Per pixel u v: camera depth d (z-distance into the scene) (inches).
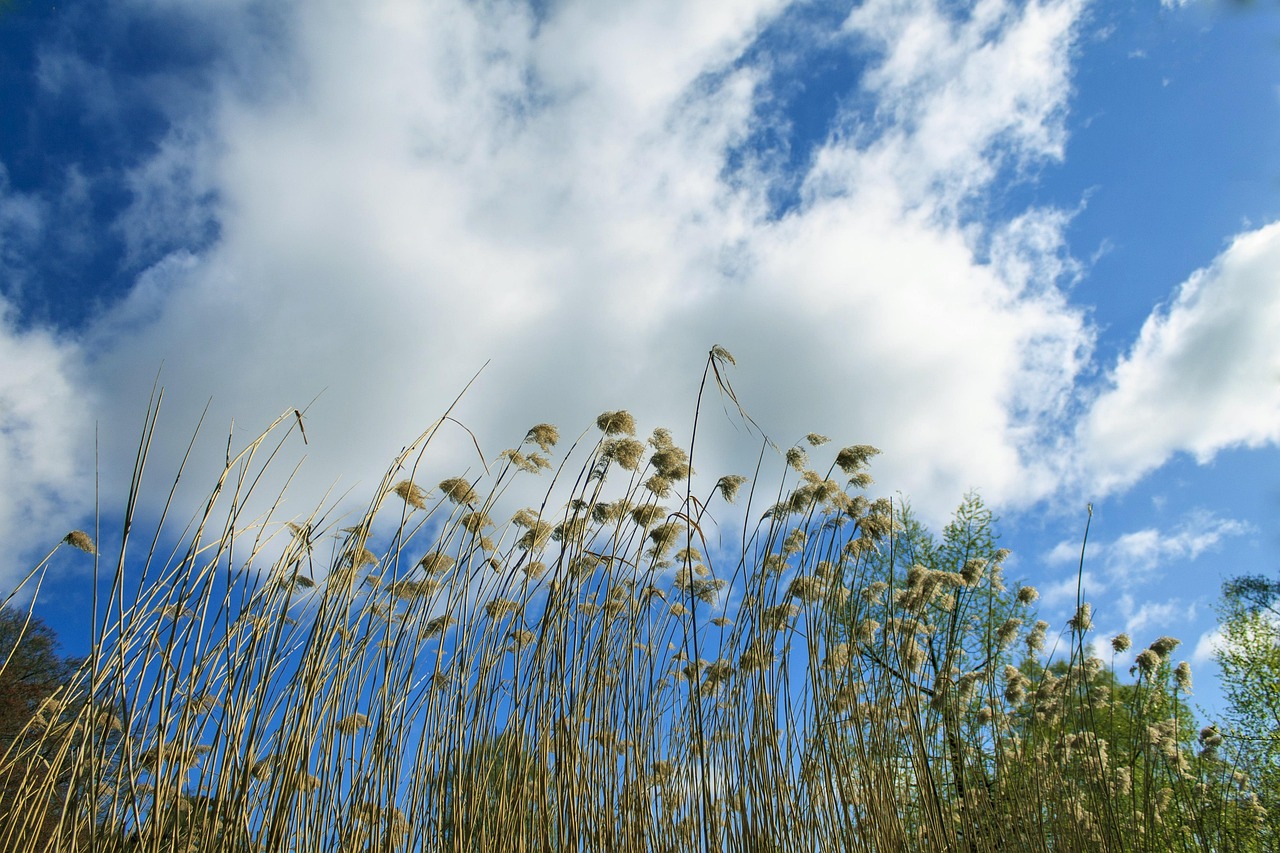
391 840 145.3
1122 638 245.9
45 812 119.6
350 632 148.3
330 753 142.3
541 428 179.8
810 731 195.8
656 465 188.9
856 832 183.3
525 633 182.9
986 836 200.7
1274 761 356.5
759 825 170.6
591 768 166.7
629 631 178.2
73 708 125.6
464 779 161.2
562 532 173.8
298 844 133.7
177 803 116.7
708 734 185.6
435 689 161.2
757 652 179.3
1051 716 244.4
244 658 129.7
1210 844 246.1
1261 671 431.2
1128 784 245.0
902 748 207.3
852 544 210.2
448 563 168.6
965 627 271.4
